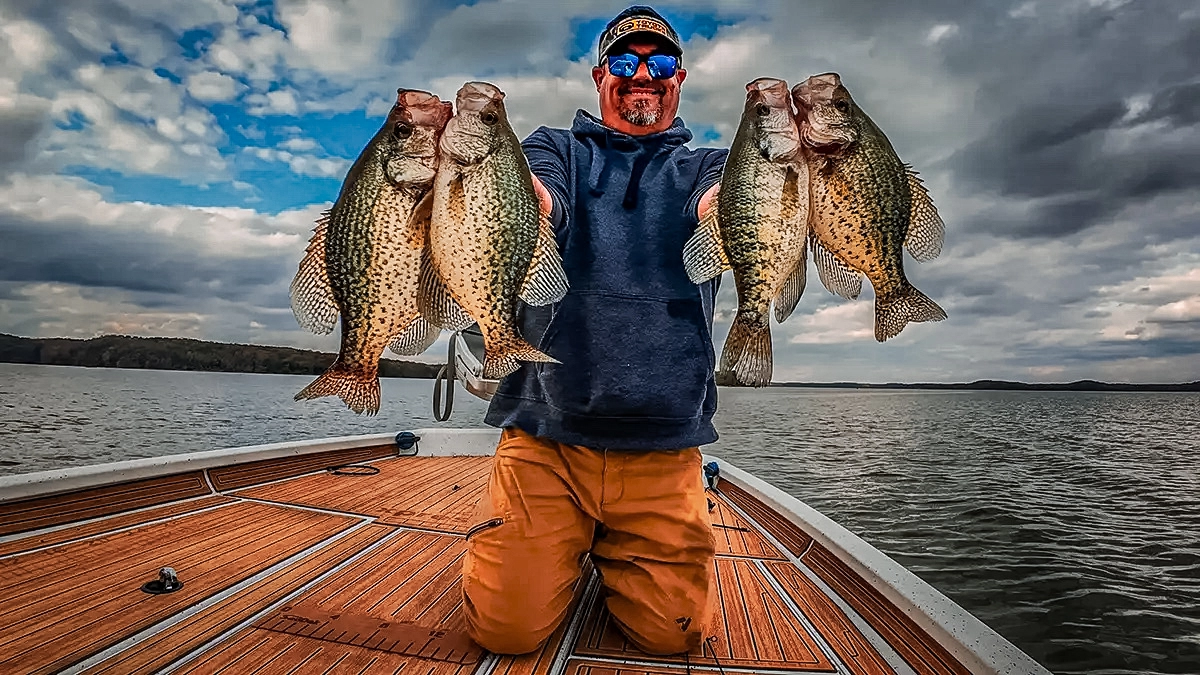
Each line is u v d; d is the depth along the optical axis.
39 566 3.02
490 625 2.32
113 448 18.34
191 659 2.25
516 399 2.58
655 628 2.39
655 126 2.83
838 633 2.64
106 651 2.27
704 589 2.42
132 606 2.65
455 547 3.58
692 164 2.79
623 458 2.46
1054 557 9.38
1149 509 12.86
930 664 2.30
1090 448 24.38
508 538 2.35
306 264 2.48
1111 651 6.43
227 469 4.77
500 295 2.36
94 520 3.76
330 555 3.38
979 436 28.61
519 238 2.36
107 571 3.01
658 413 2.45
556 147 2.71
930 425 35.47
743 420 38.00
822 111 2.43
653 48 2.76
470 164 2.35
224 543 3.52
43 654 2.22
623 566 2.52
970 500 13.15
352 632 2.50
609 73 2.79
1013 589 8.11
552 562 2.37
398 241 2.44
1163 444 26.44
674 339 2.50
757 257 2.43
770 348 2.46
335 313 2.50
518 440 2.52
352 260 2.42
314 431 22.86
